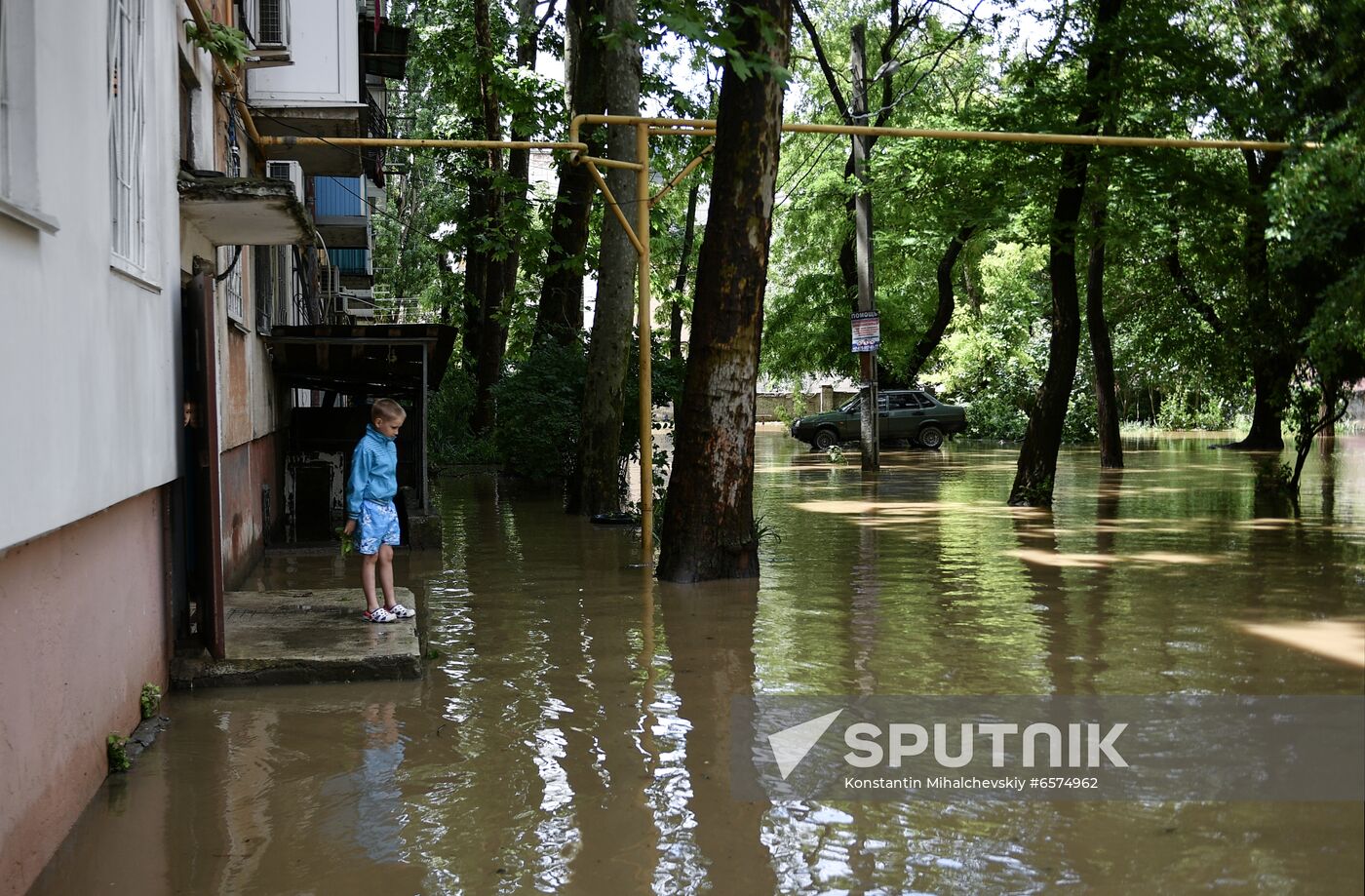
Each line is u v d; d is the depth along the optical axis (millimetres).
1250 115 16453
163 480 7086
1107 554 13219
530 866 4645
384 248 48281
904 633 8961
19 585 4469
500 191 25172
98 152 5762
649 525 13086
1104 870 4461
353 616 9047
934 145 18938
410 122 39688
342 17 14398
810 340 41500
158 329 7078
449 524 17266
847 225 37594
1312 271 17609
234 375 11508
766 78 11305
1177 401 48250
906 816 5070
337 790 5559
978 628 9094
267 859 4750
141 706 6617
